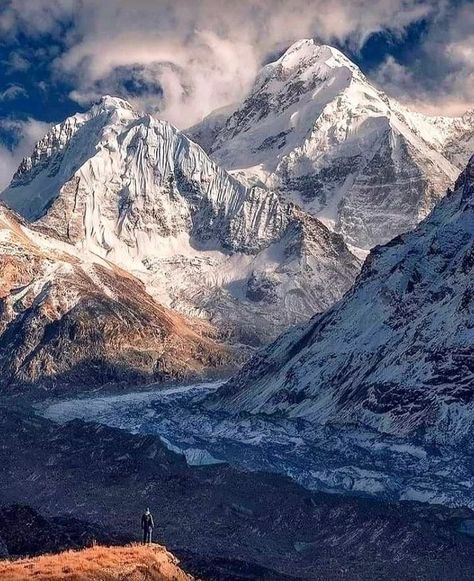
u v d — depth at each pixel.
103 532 192.62
